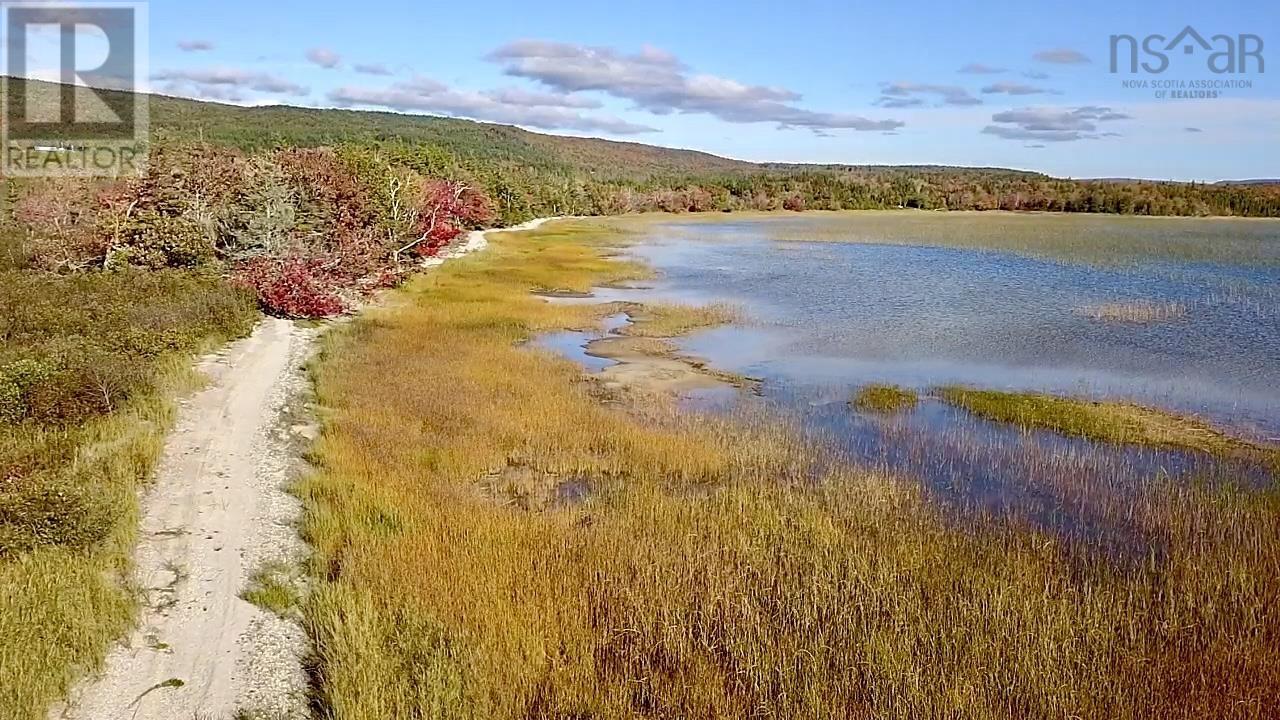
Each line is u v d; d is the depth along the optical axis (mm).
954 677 7652
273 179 29094
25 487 9586
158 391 14938
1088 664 7926
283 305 24109
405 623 8359
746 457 14250
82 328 17203
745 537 10609
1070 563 10172
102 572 8844
